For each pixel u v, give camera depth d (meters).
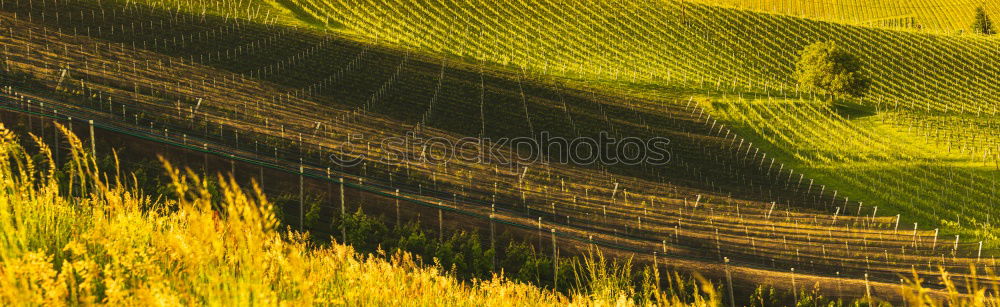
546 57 100.50
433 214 36.34
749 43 114.88
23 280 3.00
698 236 42.62
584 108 76.00
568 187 49.78
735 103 85.19
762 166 66.31
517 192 45.81
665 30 117.06
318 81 68.38
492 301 6.20
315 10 105.56
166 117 43.16
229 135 42.78
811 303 33.44
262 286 3.33
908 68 108.88
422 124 60.72
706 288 4.20
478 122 65.12
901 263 42.72
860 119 83.69
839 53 90.31
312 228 31.02
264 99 57.09
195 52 69.88
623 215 44.97
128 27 73.19
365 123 56.88
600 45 108.75
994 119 87.62
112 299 3.18
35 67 47.81
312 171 38.50
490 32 108.50
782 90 97.31
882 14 165.62
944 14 163.62
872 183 63.22
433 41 99.75
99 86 47.19
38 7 71.81
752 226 47.12
